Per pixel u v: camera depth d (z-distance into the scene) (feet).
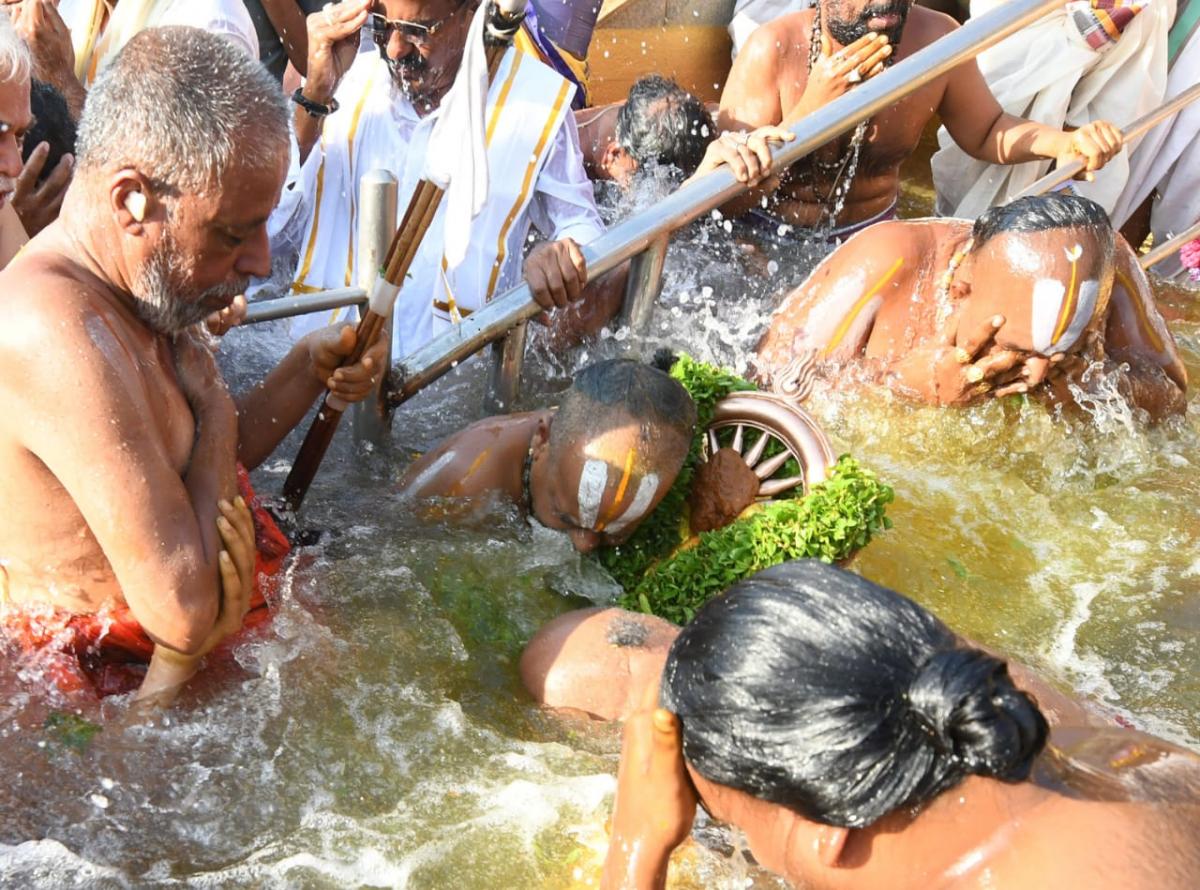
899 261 13.26
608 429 9.80
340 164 14.08
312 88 14.70
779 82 16.65
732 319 14.89
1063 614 11.10
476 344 11.90
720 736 5.64
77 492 7.68
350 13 13.91
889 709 5.40
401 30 13.29
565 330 13.71
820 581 5.73
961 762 5.40
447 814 8.00
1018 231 12.26
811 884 5.86
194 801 7.93
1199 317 17.37
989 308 12.49
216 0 14.67
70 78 13.35
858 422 13.20
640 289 13.15
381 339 10.40
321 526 10.75
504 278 14.24
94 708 8.40
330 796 8.08
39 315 7.55
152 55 7.67
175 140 7.54
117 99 7.66
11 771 7.93
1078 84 19.16
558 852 7.75
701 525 10.75
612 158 16.66
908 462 12.96
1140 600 11.35
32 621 8.43
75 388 7.54
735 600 5.83
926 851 5.53
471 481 10.90
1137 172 19.75
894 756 5.39
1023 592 11.36
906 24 16.78
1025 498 12.69
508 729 8.87
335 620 9.56
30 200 11.14
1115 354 13.92
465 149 9.57
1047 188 15.40
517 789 8.19
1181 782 5.98
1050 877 5.34
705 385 11.14
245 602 8.48
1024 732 5.20
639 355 13.50
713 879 7.34
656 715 5.84
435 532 10.75
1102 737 6.57
